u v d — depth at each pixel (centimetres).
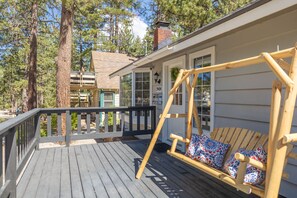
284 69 218
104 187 295
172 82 583
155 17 1664
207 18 1016
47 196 270
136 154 456
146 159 332
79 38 1820
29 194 274
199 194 276
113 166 380
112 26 2173
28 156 387
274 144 182
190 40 383
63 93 655
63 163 396
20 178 324
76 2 664
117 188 292
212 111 407
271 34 294
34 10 977
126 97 948
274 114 193
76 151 479
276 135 177
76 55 2034
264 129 305
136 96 830
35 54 988
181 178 327
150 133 597
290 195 272
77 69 2300
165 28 755
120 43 2342
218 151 286
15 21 1043
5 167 239
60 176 334
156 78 682
